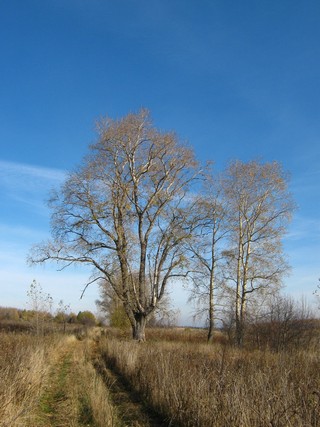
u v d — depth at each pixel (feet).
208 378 29.58
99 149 96.94
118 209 97.09
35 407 29.78
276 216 100.37
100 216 95.86
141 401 34.94
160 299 98.99
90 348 80.84
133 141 98.48
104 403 29.60
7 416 24.34
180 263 98.17
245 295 99.45
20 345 50.19
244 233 102.53
